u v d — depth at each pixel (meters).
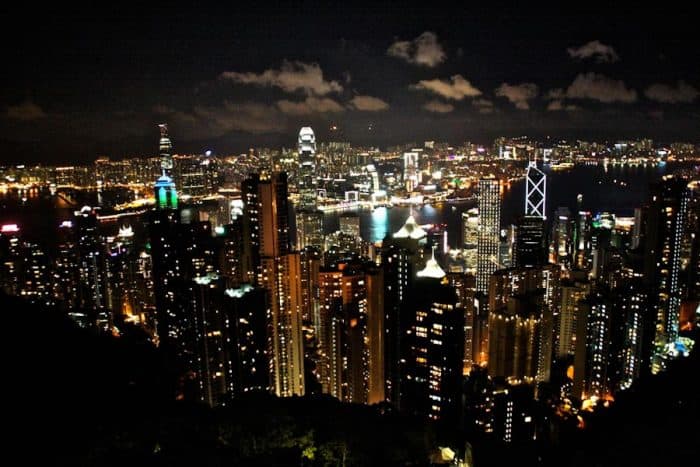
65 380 40.62
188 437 31.52
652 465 32.03
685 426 34.28
